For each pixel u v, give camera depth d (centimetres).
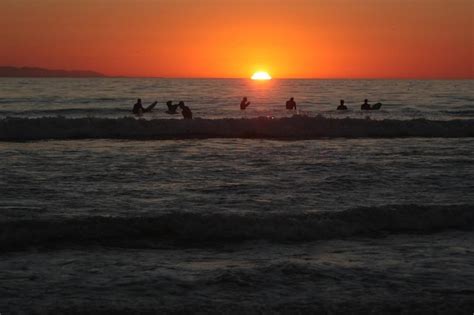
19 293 845
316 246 1097
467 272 945
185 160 2002
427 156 2117
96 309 785
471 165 1923
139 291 856
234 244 1106
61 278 911
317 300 823
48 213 1269
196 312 777
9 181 1602
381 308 795
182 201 1407
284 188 1560
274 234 1148
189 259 1016
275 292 853
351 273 936
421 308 796
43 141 2452
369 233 1178
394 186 1595
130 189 1532
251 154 2145
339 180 1669
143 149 2244
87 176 1692
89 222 1159
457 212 1262
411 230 1201
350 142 2498
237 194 1488
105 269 957
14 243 1084
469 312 786
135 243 1102
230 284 884
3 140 2466
